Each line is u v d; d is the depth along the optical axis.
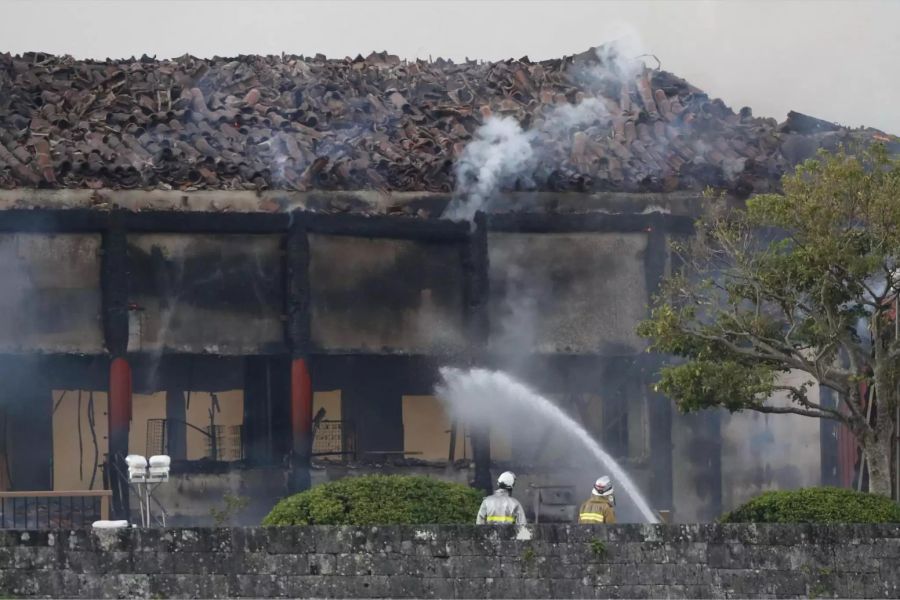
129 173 138.12
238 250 140.38
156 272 139.00
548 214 143.38
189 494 138.88
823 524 99.88
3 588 94.06
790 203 115.06
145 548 95.38
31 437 141.62
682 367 116.75
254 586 95.75
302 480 136.75
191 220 138.38
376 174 142.12
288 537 96.38
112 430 135.50
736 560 98.69
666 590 97.94
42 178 136.00
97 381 142.75
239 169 140.38
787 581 98.94
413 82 159.75
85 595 94.50
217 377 143.88
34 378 141.62
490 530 97.50
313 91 155.38
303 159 142.38
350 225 140.38
